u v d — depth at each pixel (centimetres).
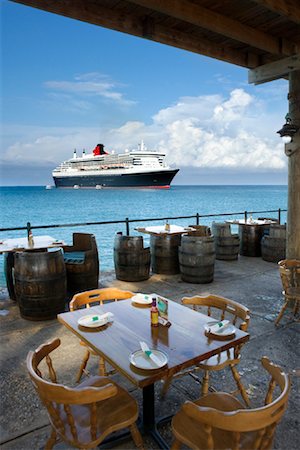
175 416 167
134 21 330
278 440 189
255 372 262
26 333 339
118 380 251
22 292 364
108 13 312
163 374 153
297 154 402
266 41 372
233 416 126
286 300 356
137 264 514
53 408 150
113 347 177
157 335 192
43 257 361
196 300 256
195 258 502
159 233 545
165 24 349
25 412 216
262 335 330
